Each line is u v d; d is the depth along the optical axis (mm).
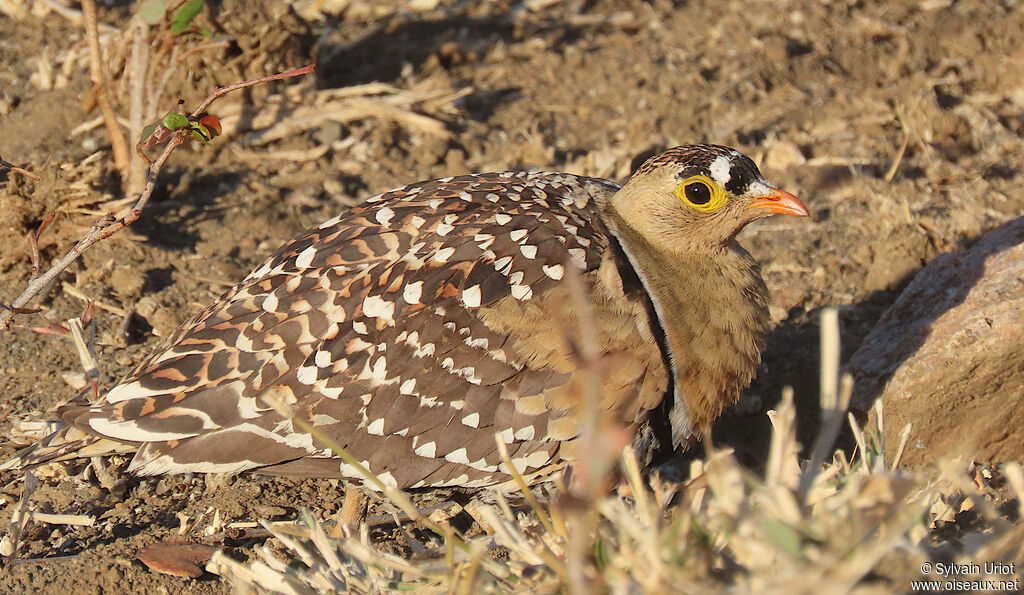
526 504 7992
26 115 11953
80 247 8969
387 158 12086
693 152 8289
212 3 12055
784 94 13203
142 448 7105
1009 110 12898
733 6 14773
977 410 8633
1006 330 8312
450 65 13664
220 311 7328
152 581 7426
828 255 10930
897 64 13594
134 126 10906
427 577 6426
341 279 7281
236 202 11242
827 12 14633
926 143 12250
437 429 7230
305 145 12094
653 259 8141
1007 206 11320
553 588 5738
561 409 7301
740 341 8117
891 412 8758
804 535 5289
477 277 7336
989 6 14602
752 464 9172
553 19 14648
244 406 7031
